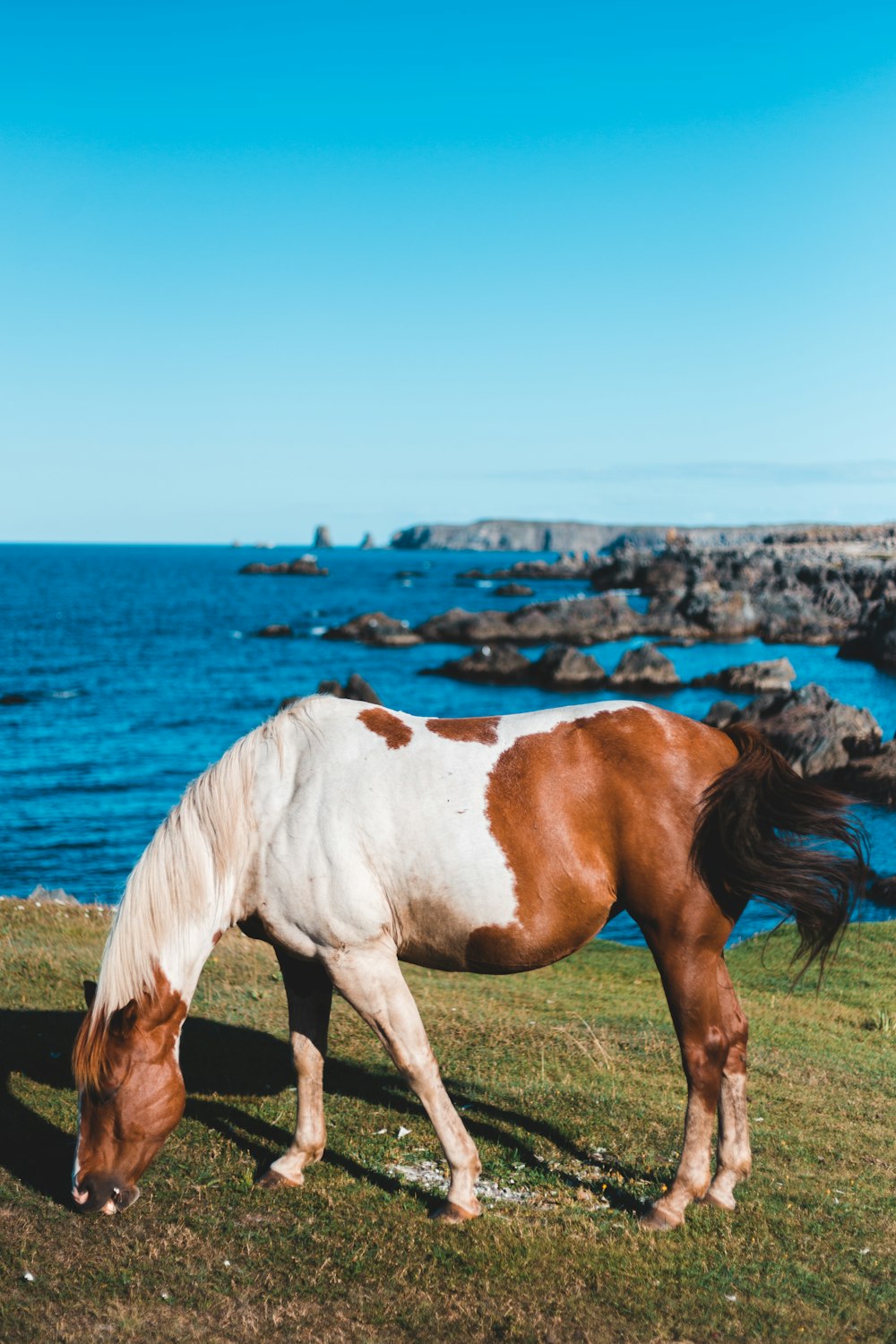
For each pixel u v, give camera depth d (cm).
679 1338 388
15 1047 650
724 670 5009
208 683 5009
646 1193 505
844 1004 1024
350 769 467
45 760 3228
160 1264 417
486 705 4450
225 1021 769
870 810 2505
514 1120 596
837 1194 530
